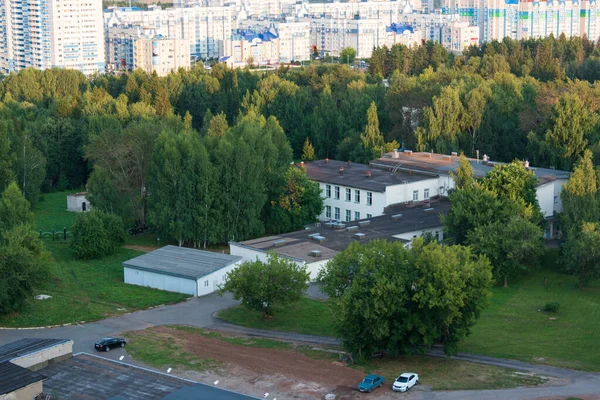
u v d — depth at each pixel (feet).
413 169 547.90
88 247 465.06
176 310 381.40
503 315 367.66
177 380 278.67
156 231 512.22
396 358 318.45
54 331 351.25
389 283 306.76
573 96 596.29
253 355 320.91
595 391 283.79
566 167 580.71
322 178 542.98
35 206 625.00
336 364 311.27
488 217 423.64
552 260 443.73
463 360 315.99
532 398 278.26
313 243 439.63
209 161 488.44
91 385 274.36
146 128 530.68
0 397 250.98
